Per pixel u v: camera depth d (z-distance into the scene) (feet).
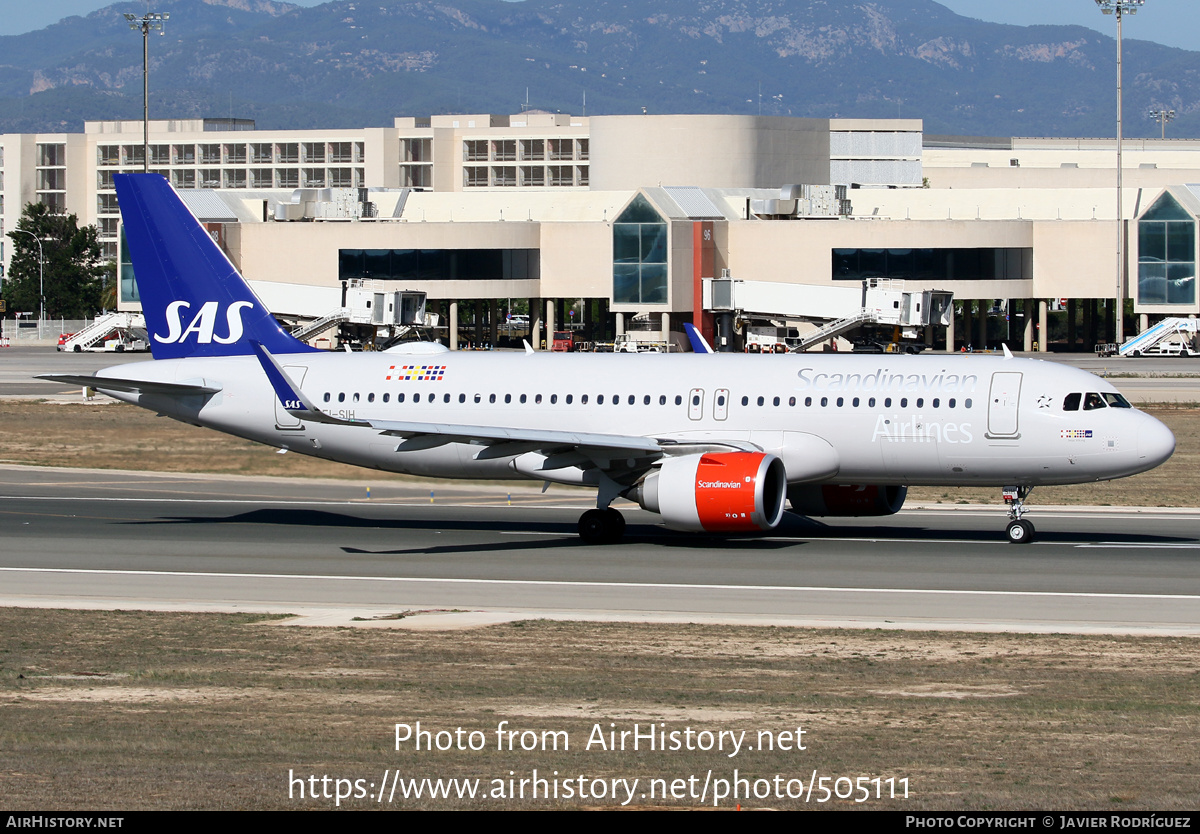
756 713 176.14
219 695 185.78
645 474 331.98
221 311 371.76
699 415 335.26
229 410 363.97
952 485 333.01
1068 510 393.09
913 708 179.01
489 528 358.64
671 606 255.29
